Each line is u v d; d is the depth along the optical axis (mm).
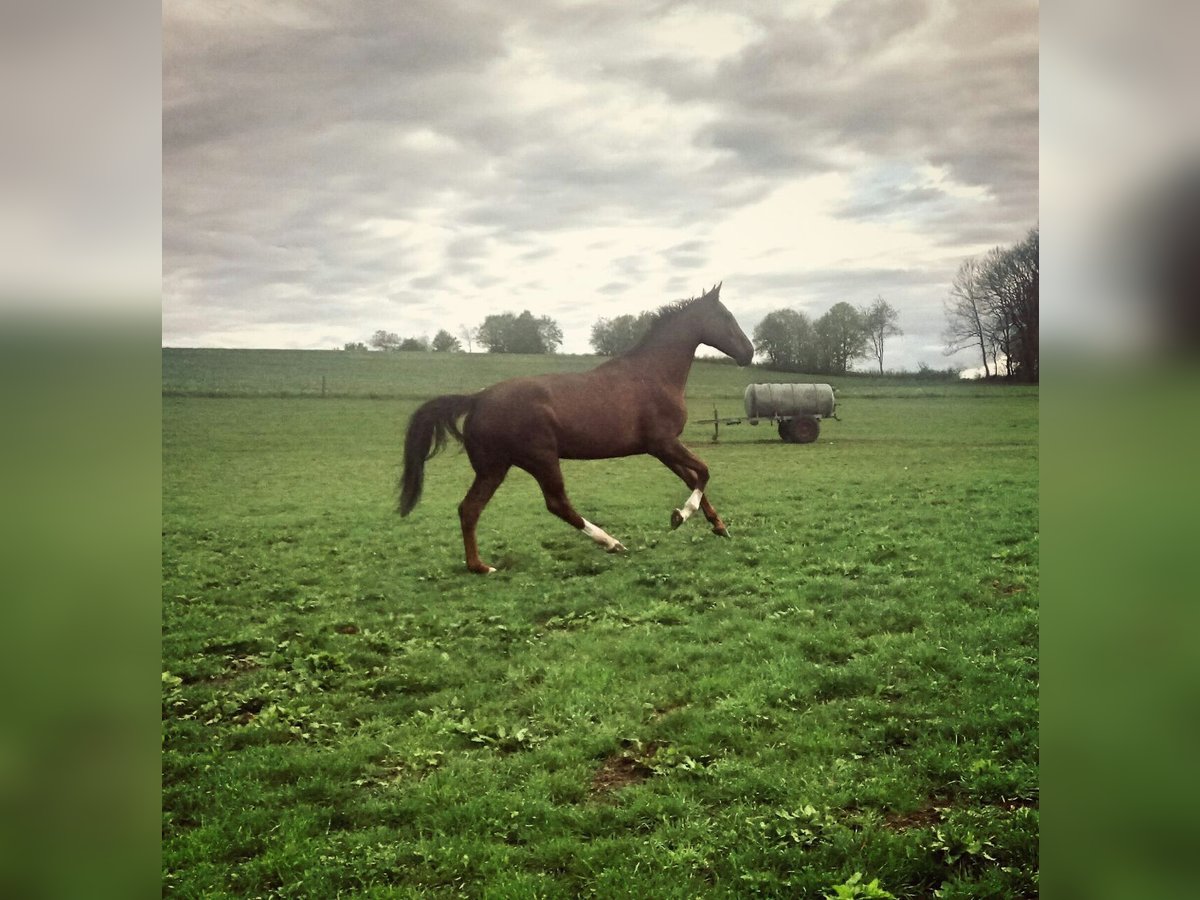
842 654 6578
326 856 4824
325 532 7980
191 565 7691
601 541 8047
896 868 4457
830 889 4379
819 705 5980
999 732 5621
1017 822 4820
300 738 5852
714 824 4910
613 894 4449
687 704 6086
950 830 4691
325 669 6586
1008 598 7227
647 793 5156
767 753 5477
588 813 5027
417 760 5582
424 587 7609
